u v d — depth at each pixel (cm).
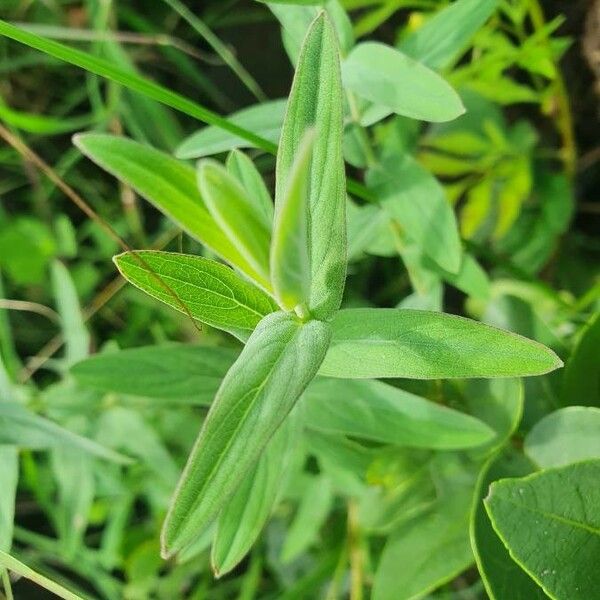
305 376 31
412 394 41
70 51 39
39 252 68
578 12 57
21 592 61
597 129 61
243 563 64
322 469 52
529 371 31
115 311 69
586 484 35
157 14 71
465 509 43
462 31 42
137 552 60
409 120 56
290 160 32
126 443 53
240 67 67
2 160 69
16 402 46
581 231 64
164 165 32
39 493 58
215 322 33
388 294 66
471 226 56
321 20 32
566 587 35
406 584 42
